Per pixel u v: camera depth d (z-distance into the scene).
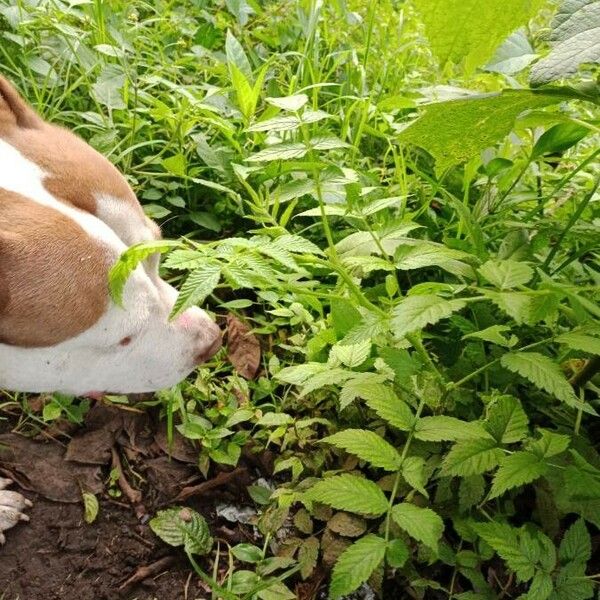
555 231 0.75
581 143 0.98
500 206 0.81
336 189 0.79
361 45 1.11
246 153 0.86
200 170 0.82
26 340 0.52
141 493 0.65
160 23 1.04
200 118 0.82
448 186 0.86
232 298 0.80
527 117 0.55
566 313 0.59
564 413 0.65
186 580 0.61
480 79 0.97
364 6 1.17
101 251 0.53
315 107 0.89
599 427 0.68
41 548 0.62
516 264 0.58
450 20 0.46
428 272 0.79
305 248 0.49
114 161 0.81
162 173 0.83
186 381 0.72
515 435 0.55
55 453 0.67
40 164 0.54
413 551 0.59
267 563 0.60
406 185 0.81
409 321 0.52
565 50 0.42
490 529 0.52
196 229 0.85
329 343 0.68
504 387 0.65
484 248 0.69
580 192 0.85
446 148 0.53
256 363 0.74
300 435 0.66
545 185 0.88
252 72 0.97
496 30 0.46
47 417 0.68
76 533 0.63
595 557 0.61
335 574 0.49
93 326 0.54
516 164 0.82
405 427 0.55
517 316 0.53
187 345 0.60
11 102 0.57
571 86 0.49
